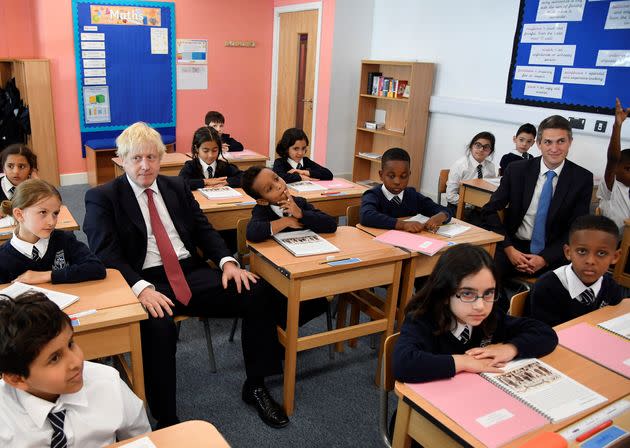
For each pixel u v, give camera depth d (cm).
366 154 612
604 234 171
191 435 103
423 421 120
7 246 180
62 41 539
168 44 606
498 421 110
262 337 206
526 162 285
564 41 430
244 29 661
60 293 166
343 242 222
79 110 567
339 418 211
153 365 183
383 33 602
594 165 427
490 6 482
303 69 645
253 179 219
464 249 138
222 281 213
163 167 416
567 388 124
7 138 538
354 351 263
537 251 278
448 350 142
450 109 531
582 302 180
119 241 208
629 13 388
